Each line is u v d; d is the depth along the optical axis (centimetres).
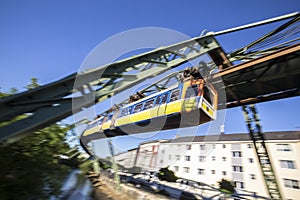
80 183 1742
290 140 3002
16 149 729
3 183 603
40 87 645
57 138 1031
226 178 3259
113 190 1912
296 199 2616
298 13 1134
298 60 1026
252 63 1166
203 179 3391
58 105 650
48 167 902
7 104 571
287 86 1241
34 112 606
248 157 3266
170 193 1842
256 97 1489
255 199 1773
